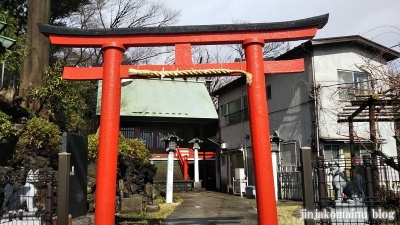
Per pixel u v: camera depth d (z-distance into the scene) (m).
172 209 11.66
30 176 6.34
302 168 5.20
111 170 5.07
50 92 10.49
